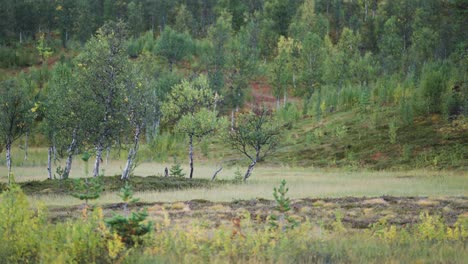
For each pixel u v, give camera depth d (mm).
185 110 38000
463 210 19984
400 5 120562
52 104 34156
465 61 59594
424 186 30031
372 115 63906
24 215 10352
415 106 60500
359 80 83125
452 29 89375
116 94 31734
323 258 10750
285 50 95562
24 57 114438
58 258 9109
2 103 34625
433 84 60625
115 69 32312
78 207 20578
